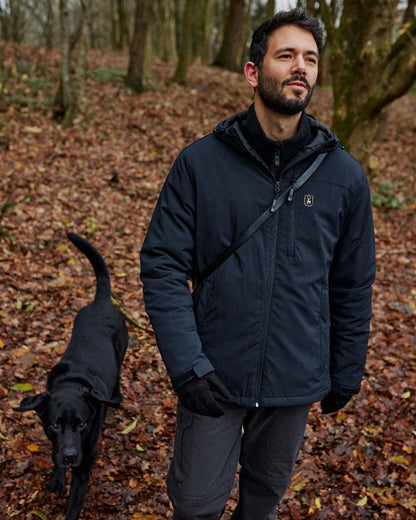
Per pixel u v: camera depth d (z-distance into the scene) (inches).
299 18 65.9
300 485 123.0
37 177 290.8
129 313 190.5
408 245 286.7
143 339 176.9
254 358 70.0
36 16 658.2
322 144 69.0
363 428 142.9
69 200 274.1
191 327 67.5
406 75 283.4
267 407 75.5
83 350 126.4
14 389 141.8
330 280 77.4
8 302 182.4
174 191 71.1
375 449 135.5
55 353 161.2
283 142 67.7
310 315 70.8
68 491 116.0
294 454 80.1
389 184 367.9
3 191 264.5
